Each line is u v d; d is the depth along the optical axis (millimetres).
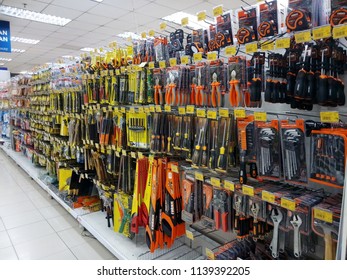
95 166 2939
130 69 2281
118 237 2492
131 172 2447
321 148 1160
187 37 1877
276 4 1313
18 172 5762
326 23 1156
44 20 7086
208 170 1799
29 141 5789
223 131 1592
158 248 2271
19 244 2740
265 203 1428
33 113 5230
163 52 2021
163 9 6199
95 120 2906
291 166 1284
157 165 2072
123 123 2453
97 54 2898
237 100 1465
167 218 2041
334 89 1126
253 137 1443
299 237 1269
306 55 1177
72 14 6520
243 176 1475
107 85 2586
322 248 1449
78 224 3203
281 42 1220
